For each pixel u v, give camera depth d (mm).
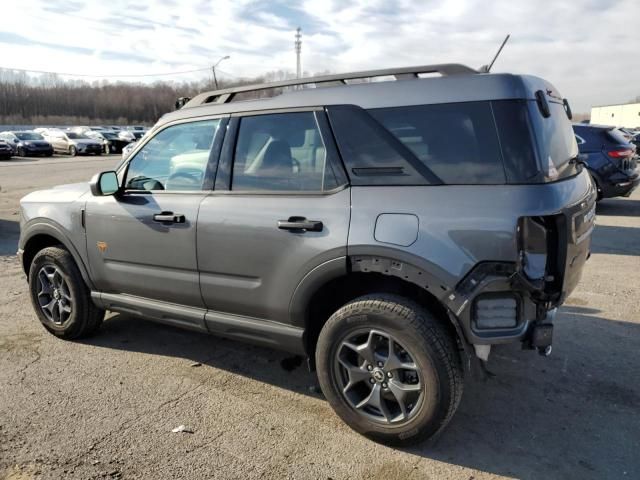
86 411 3166
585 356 3887
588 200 2941
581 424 3018
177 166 3535
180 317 3559
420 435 2697
